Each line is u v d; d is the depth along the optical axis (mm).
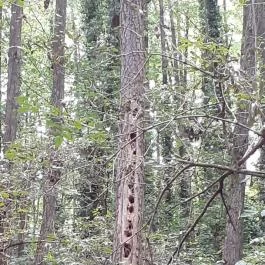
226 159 5711
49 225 9328
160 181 4930
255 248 7199
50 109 4496
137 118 5637
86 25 16906
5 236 7594
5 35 17234
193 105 4445
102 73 8570
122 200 6871
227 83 3996
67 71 8500
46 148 7188
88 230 8750
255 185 6527
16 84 14609
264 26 8617
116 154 4672
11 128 14477
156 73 7395
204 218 11680
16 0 6184
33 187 7391
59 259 7566
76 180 7480
